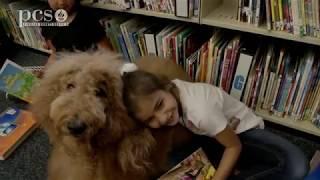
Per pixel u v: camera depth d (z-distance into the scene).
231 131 1.08
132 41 1.65
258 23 1.26
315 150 1.43
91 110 0.76
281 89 1.39
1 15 2.12
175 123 1.01
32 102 0.87
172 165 1.16
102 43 1.71
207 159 1.10
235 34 1.50
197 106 1.04
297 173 1.04
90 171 0.93
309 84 1.32
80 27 1.65
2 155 1.50
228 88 1.48
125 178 0.96
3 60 2.16
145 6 1.51
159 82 0.98
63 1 1.56
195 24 1.61
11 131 1.60
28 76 1.79
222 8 1.44
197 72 1.51
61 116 0.76
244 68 1.39
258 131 1.18
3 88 1.78
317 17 1.13
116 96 0.84
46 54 2.18
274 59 1.37
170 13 1.45
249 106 1.49
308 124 1.42
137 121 0.92
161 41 1.55
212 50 1.42
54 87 0.82
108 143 0.87
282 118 1.46
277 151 1.12
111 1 1.60
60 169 1.02
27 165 1.48
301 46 1.40
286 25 1.21
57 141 0.88
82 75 0.79
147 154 0.94
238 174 1.14
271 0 1.19
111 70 0.84
